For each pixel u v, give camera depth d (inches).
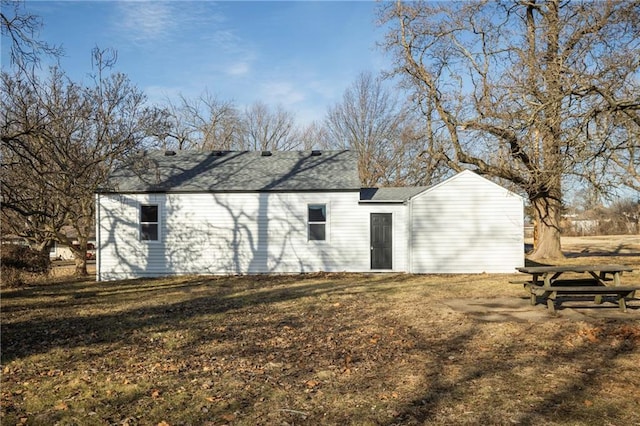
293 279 680.4
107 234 749.3
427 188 783.1
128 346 301.0
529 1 888.3
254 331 339.3
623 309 380.5
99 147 740.0
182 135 1659.7
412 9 956.6
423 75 978.1
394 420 178.2
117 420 183.3
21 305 484.4
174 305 466.0
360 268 754.8
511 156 719.7
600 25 573.9
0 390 219.1
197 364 259.0
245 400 202.4
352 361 259.3
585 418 175.3
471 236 739.4
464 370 236.2
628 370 228.7
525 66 657.0
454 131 971.9
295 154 891.4
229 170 820.6
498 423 173.0
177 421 180.9
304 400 201.0
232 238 754.2
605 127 517.3
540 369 234.4
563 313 376.5
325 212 759.7
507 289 533.6
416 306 424.8
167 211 753.6
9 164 476.1
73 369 251.8
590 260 903.1
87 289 622.8
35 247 820.0
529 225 2237.9
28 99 546.3
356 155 885.8
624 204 2112.5
